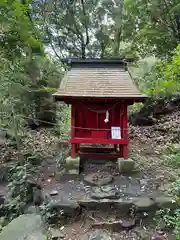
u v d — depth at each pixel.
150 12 7.04
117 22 8.16
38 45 5.49
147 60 8.84
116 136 3.58
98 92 3.31
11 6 4.10
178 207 2.72
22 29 4.27
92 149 4.43
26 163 3.83
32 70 5.53
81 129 3.71
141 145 5.12
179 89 6.11
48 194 3.01
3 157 4.20
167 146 4.75
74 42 9.09
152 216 2.69
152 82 7.09
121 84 3.49
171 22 6.96
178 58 4.30
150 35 6.89
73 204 2.74
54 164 4.07
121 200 2.80
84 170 3.79
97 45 8.86
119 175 3.58
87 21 8.52
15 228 2.38
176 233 2.37
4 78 4.08
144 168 3.82
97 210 2.79
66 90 3.36
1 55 4.24
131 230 2.58
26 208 2.94
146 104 7.07
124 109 3.54
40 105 6.42
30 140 5.24
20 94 4.89
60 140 5.37
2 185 3.54
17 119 4.38
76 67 3.87
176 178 3.36
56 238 2.43
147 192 3.02
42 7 7.99
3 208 3.00
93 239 2.39
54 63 7.53
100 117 3.67
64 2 8.43
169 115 6.73
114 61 3.83
